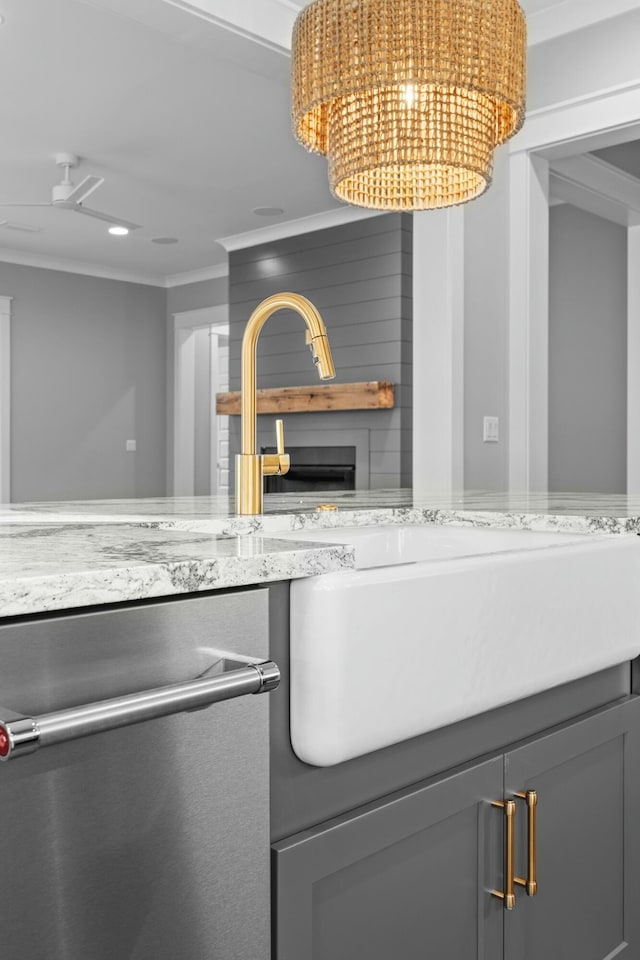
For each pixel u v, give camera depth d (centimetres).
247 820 80
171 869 73
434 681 97
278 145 439
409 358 518
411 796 99
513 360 363
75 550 87
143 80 364
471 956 108
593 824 130
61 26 318
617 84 305
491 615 105
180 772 74
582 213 564
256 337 156
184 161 462
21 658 64
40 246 648
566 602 118
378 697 90
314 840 88
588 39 313
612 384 549
